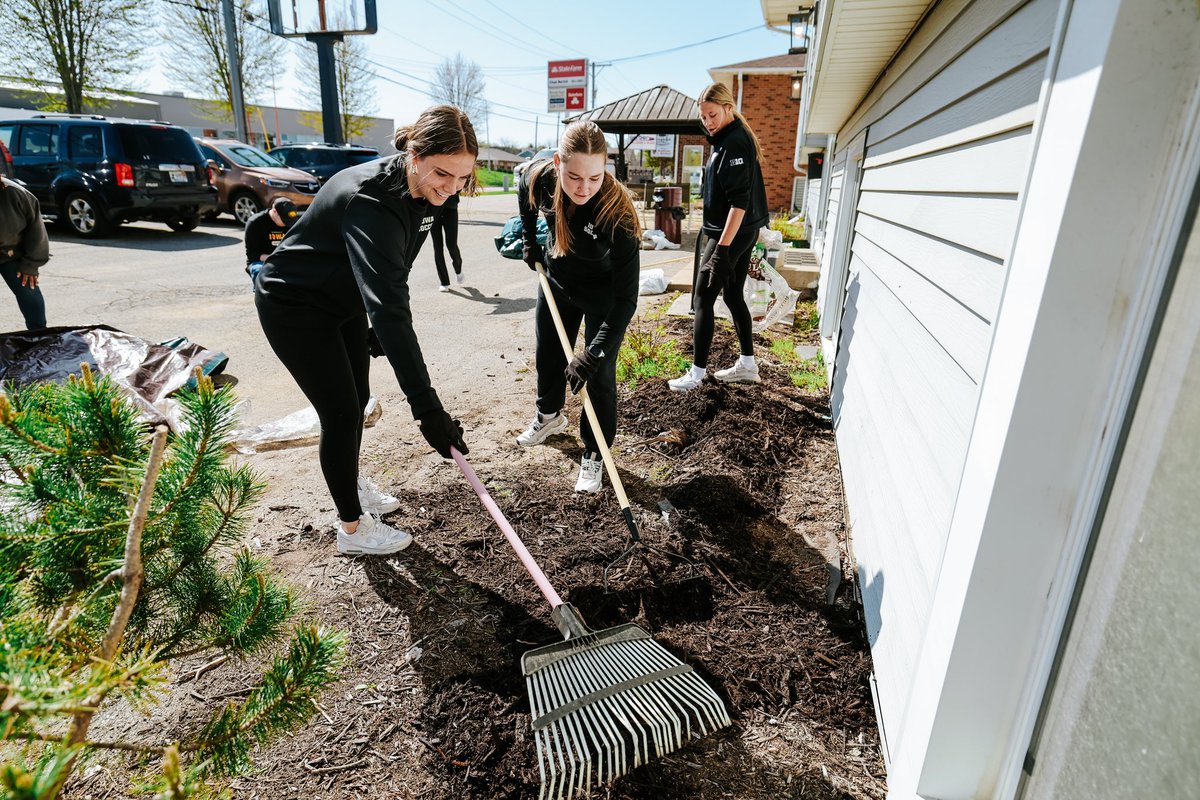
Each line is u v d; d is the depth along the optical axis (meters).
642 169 20.05
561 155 2.53
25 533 1.04
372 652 2.25
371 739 1.92
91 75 20.73
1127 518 1.15
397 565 2.71
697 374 4.54
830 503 3.36
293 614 1.38
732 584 2.65
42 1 19.30
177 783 0.78
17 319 6.12
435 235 8.12
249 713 1.16
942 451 1.90
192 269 8.84
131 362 4.06
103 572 1.11
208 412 1.14
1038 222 1.28
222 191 13.11
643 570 2.65
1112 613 1.16
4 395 1.04
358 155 14.94
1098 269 1.18
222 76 24.84
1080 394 1.24
